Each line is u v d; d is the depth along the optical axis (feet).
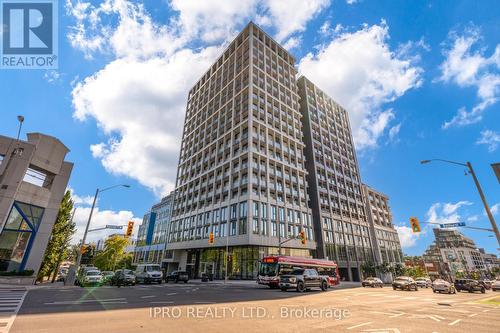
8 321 25.75
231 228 163.02
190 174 237.04
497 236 52.29
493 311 41.14
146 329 23.68
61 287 73.77
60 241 110.93
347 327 26.68
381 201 317.83
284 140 206.80
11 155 84.74
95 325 24.72
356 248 232.32
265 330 24.59
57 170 96.12
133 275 86.17
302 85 273.95
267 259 88.99
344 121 313.32
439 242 460.96
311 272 78.33
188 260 198.59
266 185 171.94
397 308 42.96
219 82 254.06
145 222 325.01
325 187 232.32
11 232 81.76
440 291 89.45
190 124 282.36
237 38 246.47
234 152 189.37
